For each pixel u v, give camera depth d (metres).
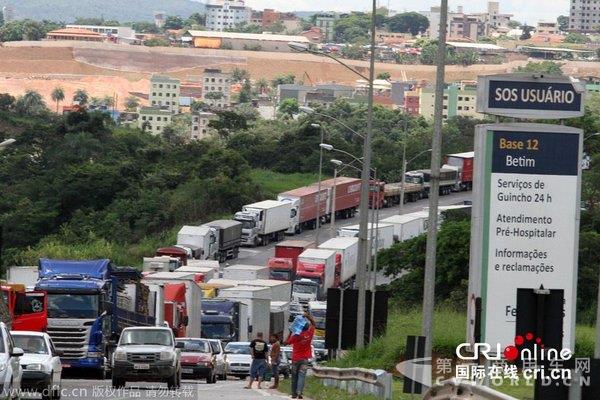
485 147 77.50
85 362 112.62
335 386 92.62
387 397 75.25
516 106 77.69
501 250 77.31
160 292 136.25
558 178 77.62
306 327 85.38
